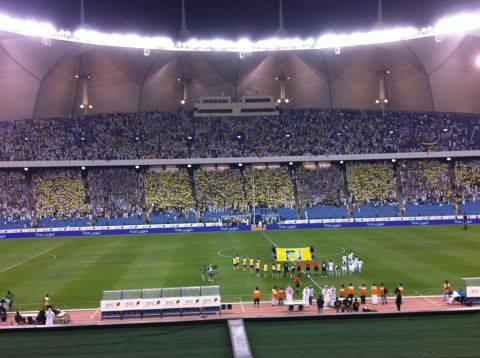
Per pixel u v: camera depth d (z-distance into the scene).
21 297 35.56
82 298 34.88
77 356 6.41
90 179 87.19
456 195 83.19
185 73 96.19
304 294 31.81
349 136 93.25
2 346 6.73
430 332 6.93
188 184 86.81
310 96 101.12
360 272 40.97
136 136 92.56
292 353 6.38
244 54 91.12
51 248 59.56
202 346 6.66
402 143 90.75
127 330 7.25
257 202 83.38
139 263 47.62
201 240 63.50
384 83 99.19
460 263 43.66
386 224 75.44
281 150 89.31
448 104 97.19
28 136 89.75
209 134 93.75
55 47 81.62
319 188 86.62
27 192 83.69
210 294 30.08
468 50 87.75
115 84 96.44
